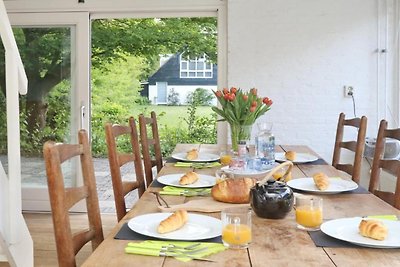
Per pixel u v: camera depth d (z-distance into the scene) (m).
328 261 1.07
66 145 1.42
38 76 4.40
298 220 1.35
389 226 1.30
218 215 1.50
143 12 4.29
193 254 1.11
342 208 1.59
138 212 1.54
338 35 4.04
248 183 1.64
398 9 3.94
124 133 2.35
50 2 4.29
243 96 2.49
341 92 4.06
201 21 5.66
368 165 4.02
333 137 4.08
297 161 2.58
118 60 6.02
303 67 4.07
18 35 4.38
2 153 4.40
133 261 1.08
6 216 2.14
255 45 4.09
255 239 1.24
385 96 4.02
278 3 4.06
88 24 4.29
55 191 1.27
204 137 5.77
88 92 4.32
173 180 2.05
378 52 4.01
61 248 1.27
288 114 4.09
